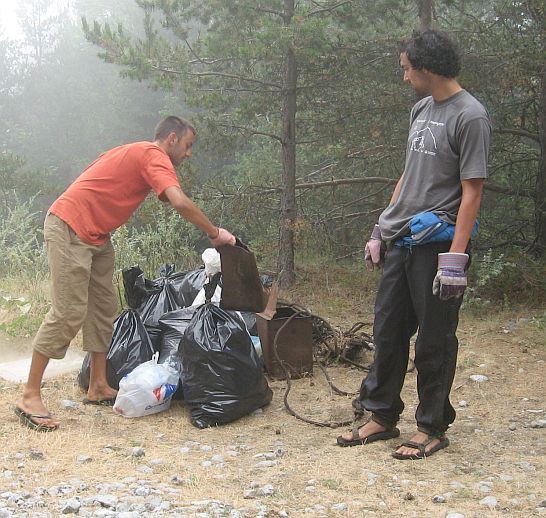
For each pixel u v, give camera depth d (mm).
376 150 10789
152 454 4281
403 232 4059
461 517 3316
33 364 4730
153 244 9633
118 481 3812
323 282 9914
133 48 9930
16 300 7547
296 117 10883
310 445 4457
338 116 10578
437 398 4160
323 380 5820
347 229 12406
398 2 9539
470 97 3973
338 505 3457
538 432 4633
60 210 4738
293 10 9445
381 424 4441
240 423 4930
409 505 3492
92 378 5230
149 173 4754
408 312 4227
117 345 5336
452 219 3979
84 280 4762
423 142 4051
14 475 3873
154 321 5906
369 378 4410
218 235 4738
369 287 9523
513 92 10305
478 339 6891
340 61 9867
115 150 4910
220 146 10438
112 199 4824
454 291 3834
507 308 8141
